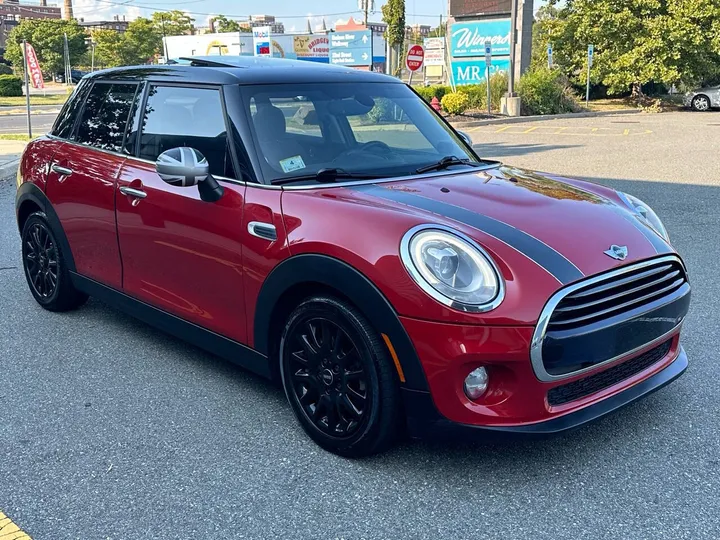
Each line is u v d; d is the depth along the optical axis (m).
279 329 3.26
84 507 2.74
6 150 14.35
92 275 4.46
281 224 3.07
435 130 4.11
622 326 2.77
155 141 3.90
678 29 24.83
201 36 44.91
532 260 2.68
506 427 2.64
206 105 3.65
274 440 3.23
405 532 2.56
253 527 2.60
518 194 3.28
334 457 3.07
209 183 3.39
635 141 15.81
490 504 2.71
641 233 3.12
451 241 2.69
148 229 3.82
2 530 2.59
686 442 3.16
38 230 4.94
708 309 4.89
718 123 20.36
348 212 2.91
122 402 3.64
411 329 2.63
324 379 3.02
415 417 2.74
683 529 2.54
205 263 3.49
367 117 3.82
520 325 2.55
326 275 2.85
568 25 27.50
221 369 4.05
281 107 3.58
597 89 29.58
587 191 3.60
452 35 27.56
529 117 22.41
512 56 22.81
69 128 4.73
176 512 2.70
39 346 4.42
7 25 126.69
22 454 3.14
